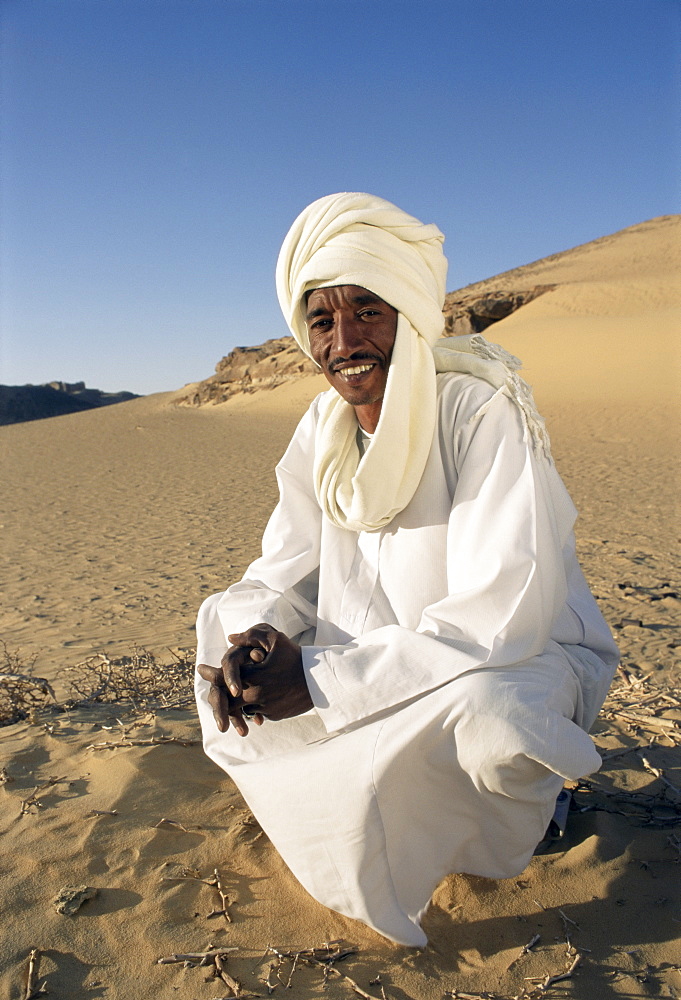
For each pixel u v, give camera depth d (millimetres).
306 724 1807
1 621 5652
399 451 1701
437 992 1505
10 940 1678
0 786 2336
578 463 16172
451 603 1625
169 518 11555
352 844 1553
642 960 1582
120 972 1583
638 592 5309
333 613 1925
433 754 1553
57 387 159375
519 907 1759
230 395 70750
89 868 1923
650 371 35250
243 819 2137
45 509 13586
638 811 2188
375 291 1684
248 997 1501
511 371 1848
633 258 66312
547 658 1722
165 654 4059
